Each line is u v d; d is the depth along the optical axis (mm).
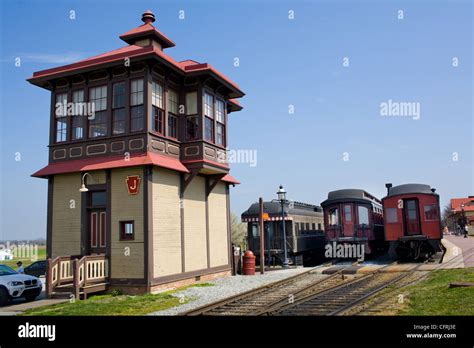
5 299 13984
